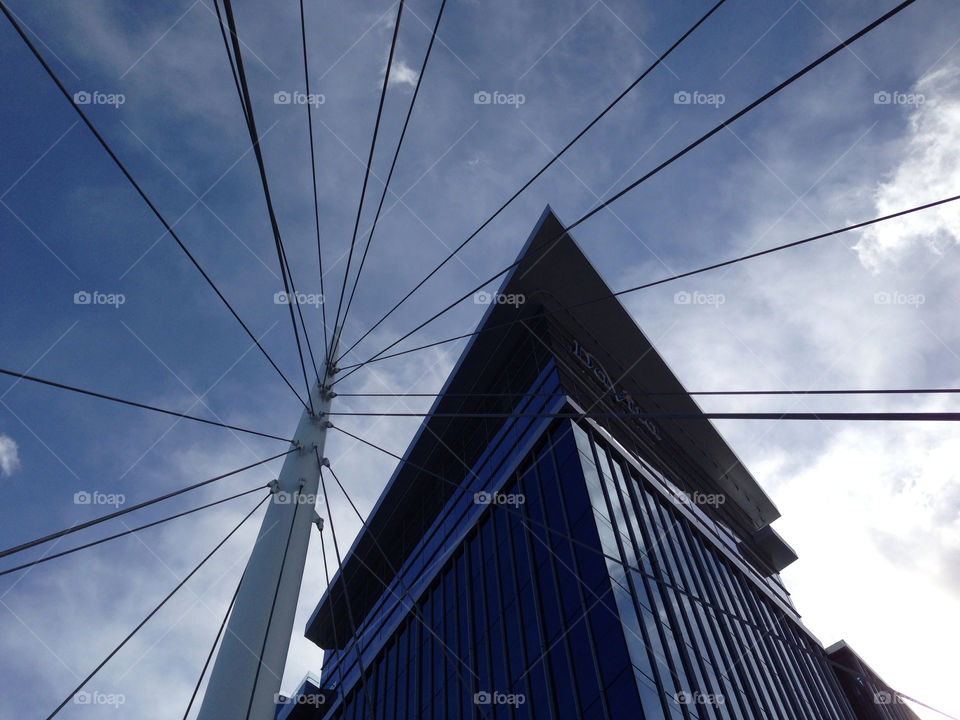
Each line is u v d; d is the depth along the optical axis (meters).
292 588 8.30
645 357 41.81
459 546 36.00
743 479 47.88
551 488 30.23
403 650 37.75
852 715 42.12
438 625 34.69
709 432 45.75
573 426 31.80
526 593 28.03
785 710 31.67
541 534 29.08
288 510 9.07
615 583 24.22
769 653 35.59
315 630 53.28
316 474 9.89
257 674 7.31
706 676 25.59
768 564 47.44
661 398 44.00
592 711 21.31
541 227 38.81
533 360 37.56
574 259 38.91
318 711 46.94
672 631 25.70
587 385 36.78
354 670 43.84
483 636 29.61
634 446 37.53
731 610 34.38
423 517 43.53
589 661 22.67
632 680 20.62
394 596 42.38
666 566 29.89
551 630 25.34
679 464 42.47
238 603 7.96
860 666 46.56
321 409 10.85
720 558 39.19
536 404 34.84
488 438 38.44
